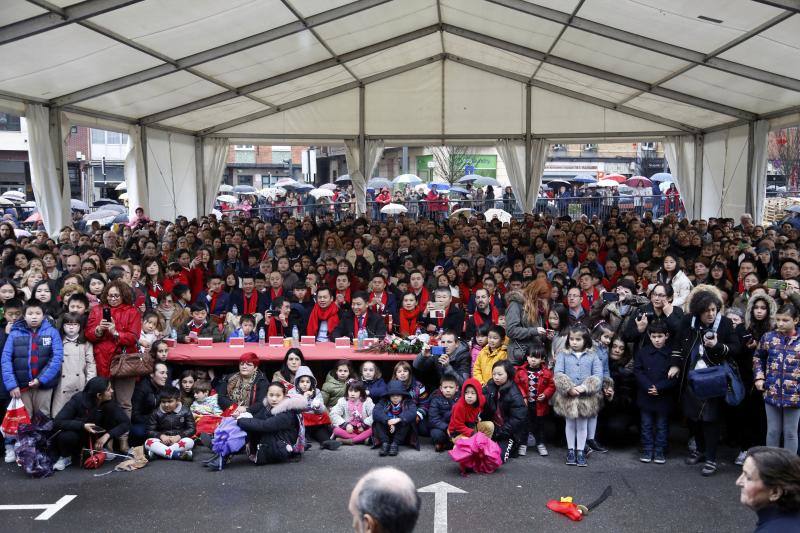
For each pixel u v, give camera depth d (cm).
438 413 654
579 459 605
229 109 1856
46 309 654
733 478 571
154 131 1805
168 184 1884
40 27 973
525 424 629
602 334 648
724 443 666
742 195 1727
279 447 609
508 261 1212
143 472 591
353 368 725
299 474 586
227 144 2059
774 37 1088
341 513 502
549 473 586
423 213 2289
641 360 613
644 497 531
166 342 746
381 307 870
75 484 562
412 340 734
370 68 1870
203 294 934
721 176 1855
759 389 559
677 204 2191
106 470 596
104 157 3591
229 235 1402
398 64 1923
